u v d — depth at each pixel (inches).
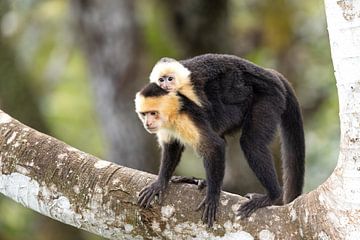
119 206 336.5
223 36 810.2
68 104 1101.1
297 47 872.3
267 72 418.6
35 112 830.5
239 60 414.9
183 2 791.7
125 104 768.3
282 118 432.1
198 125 378.3
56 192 344.2
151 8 815.1
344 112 293.9
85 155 351.6
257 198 343.3
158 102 383.9
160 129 389.7
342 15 287.4
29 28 910.4
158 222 332.8
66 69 1051.3
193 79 392.8
